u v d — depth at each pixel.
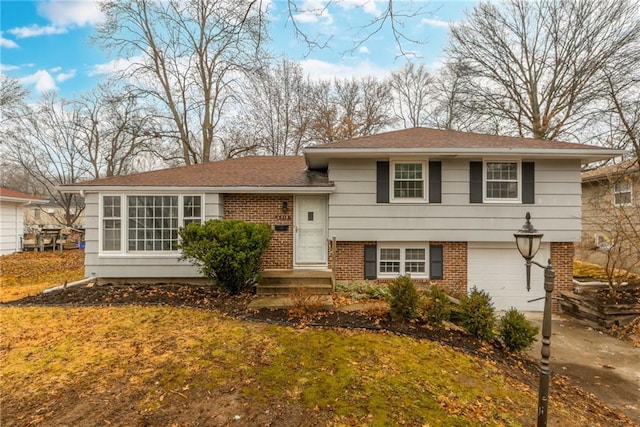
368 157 9.65
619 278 9.45
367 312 7.02
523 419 4.05
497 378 5.06
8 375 4.43
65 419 3.56
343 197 9.71
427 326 6.61
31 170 26.86
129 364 4.76
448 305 6.86
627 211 11.21
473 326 6.44
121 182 9.60
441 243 9.96
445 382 4.68
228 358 5.00
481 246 9.95
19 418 3.56
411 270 9.99
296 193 9.84
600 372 6.11
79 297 7.98
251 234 8.23
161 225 9.45
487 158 9.59
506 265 9.94
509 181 9.71
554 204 9.65
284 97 24.70
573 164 9.66
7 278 11.57
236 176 10.56
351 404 3.99
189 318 6.68
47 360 4.86
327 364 4.93
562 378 5.80
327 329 6.27
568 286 9.78
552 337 7.82
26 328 6.09
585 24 16.44
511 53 18.77
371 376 4.65
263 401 3.98
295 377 4.53
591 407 4.83
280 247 10.01
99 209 9.31
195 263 8.37
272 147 24.23
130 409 3.75
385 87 26.66
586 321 8.84
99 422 3.52
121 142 22.17
